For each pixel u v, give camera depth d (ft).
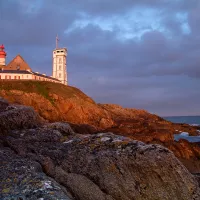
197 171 125.90
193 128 280.51
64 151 39.83
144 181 33.96
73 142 42.06
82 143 40.98
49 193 28.71
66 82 499.51
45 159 38.52
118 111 333.21
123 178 34.63
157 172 33.53
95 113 275.18
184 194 33.04
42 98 278.67
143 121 269.44
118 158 35.47
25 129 48.73
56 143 42.98
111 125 249.55
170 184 33.27
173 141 167.53
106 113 280.51
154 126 236.43
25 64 425.69
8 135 45.42
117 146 37.81
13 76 355.36
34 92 289.74
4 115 47.65
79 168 36.88
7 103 57.77
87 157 37.37
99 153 37.09
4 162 36.86
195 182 34.14
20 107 53.47
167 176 33.40
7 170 34.30
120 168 35.01
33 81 320.09
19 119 49.44
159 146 35.35
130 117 310.04
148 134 179.63
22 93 279.69
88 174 36.11
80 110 273.75
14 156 39.40
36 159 38.68
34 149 41.16
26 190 29.63
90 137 42.52
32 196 28.32
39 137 44.42
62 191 30.32
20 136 45.03
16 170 34.37
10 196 28.53
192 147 145.07
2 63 467.11
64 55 487.61
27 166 35.63
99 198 34.32
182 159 136.15
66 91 308.40
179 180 33.27
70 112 273.54
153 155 34.06
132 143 37.55
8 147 42.75
